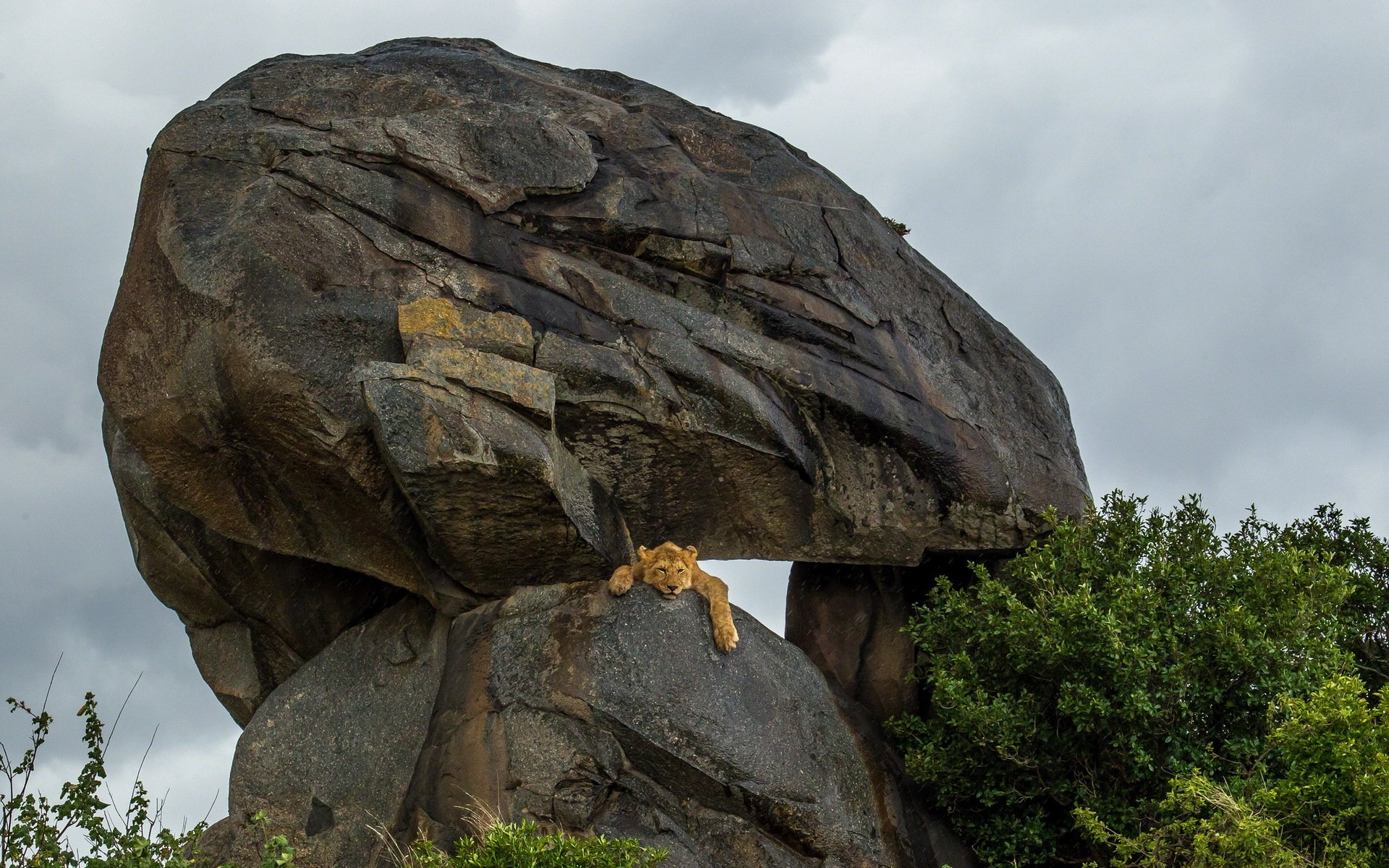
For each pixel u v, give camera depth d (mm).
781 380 14211
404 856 12289
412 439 12039
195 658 15953
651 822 12391
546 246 13852
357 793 13305
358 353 12594
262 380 12320
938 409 15062
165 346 12727
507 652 13031
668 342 13648
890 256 15750
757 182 15367
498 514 12656
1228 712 13172
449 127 13742
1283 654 13016
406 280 12977
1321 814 11008
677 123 15555
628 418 13383
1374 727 11070
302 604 15188
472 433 12086
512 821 12250
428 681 13656
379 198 13195
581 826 12219
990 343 16094
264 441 12703
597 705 12492
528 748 12477
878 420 14578
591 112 15094
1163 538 14586
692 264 14352
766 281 14672
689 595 13250
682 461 13852
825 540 14773
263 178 13125
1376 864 10836
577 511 13109
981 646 14102
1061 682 13531
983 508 14992
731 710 12797
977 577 15141
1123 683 12922
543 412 12586
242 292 12492
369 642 14242
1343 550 15500
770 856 12680
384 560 13609
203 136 13570
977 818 14141
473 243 13383
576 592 13281
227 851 13375
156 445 12938
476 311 12945
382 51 16047
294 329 12445
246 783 13625
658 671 12688
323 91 14359
